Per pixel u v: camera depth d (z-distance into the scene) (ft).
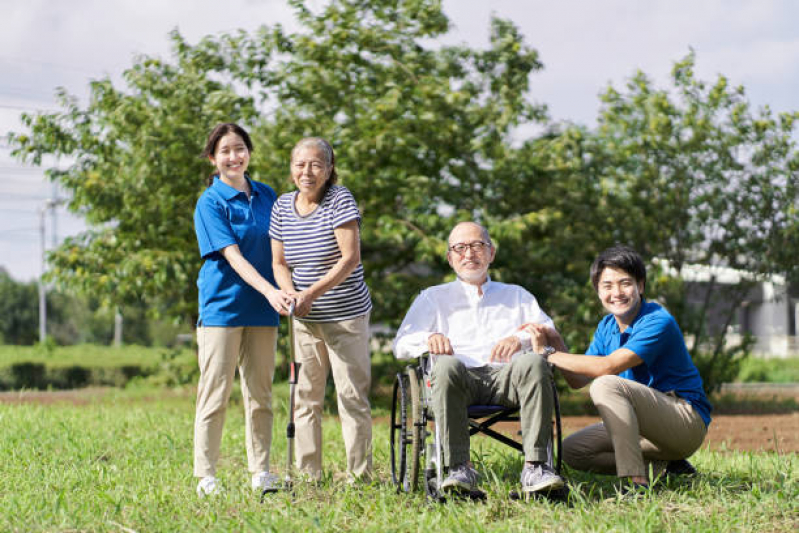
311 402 15.38
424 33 38.78
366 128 36.78
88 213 39.04
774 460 16.70
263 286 14.15
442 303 14.48
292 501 13.37
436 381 12.94
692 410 13.97
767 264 39.65
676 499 13.02
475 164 38.65
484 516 12.10
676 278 39.11
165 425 25.36
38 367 72.38
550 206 38.99
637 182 39.58
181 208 37.04
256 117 36.63
